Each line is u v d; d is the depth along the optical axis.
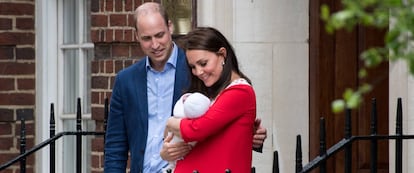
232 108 5.80
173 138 6.00
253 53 8.66
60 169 10.67
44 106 10.47
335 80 8.88
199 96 5.83
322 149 6.44
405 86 7.61
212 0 8.67
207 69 5.92
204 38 5.93
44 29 10.42
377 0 3.02
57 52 10.52
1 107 10.30
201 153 5.92
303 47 8.76
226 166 5.86
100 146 9.75
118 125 6.87
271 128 8.73
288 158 8.79
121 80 6.82
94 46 9.76
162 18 6.62
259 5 8.65
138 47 9.46
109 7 9.53
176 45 6.77
